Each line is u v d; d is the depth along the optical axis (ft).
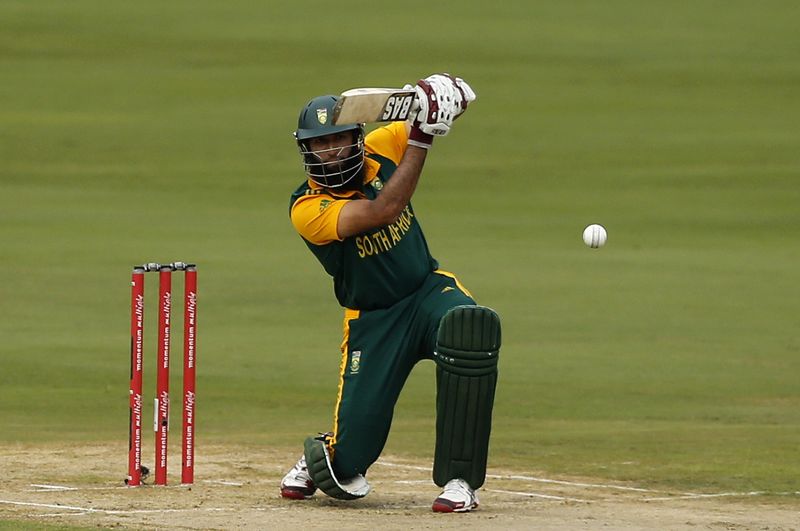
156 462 97.76
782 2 614.34
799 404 155.53
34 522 79.82
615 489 99.66
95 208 333.83
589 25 574.15
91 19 564.30
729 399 159.12
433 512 85.71
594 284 251.80
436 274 90.27
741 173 382.01
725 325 214.69
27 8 575.79
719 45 542.16
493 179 376.07
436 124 83.66
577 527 79.97
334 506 88.74
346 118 81.71
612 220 328.90
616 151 408.67
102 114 447.83
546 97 472.85
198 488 96.53
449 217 330.95
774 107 462.60
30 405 148.56
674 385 168.25
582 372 176.55
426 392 164.86
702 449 121.80
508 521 81.87
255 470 107.65
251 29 558.56
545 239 304.50
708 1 618.44
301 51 526.98
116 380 166.09
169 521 80.89
